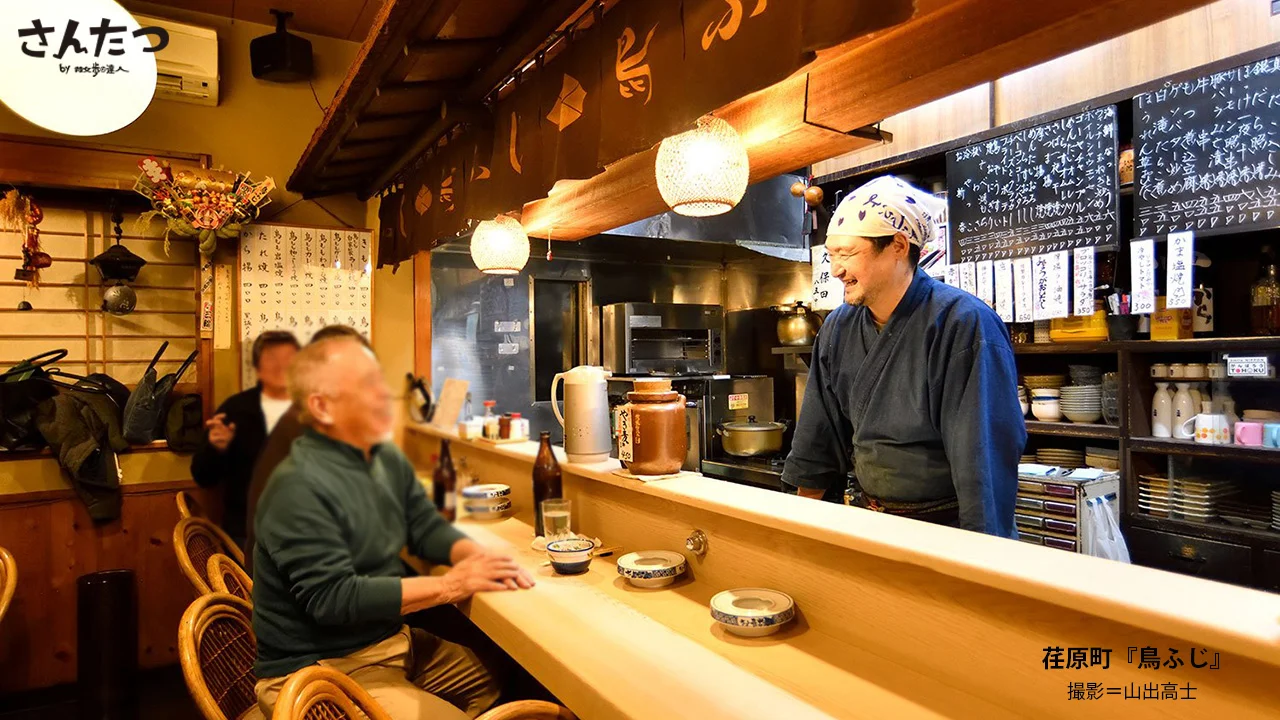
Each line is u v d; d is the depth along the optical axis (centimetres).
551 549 179
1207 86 249
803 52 114
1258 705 86
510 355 427
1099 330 287
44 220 321
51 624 304
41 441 304
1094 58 284
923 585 125
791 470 217
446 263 403
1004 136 309
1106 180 276
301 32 393
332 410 63
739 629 141
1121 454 280
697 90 140
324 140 293
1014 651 111
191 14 367
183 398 253
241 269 311
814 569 147
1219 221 246
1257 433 247
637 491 203
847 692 118
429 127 266
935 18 134
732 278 520
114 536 304
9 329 314
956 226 327
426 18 188
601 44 174
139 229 331
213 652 142
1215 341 251
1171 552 266
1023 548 119
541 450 213
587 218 269
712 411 392
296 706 93
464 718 113
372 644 116
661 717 108
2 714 287
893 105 151
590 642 134
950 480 175
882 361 182
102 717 254
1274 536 241
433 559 71
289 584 90
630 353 435
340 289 338
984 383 162
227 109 372
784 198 425
